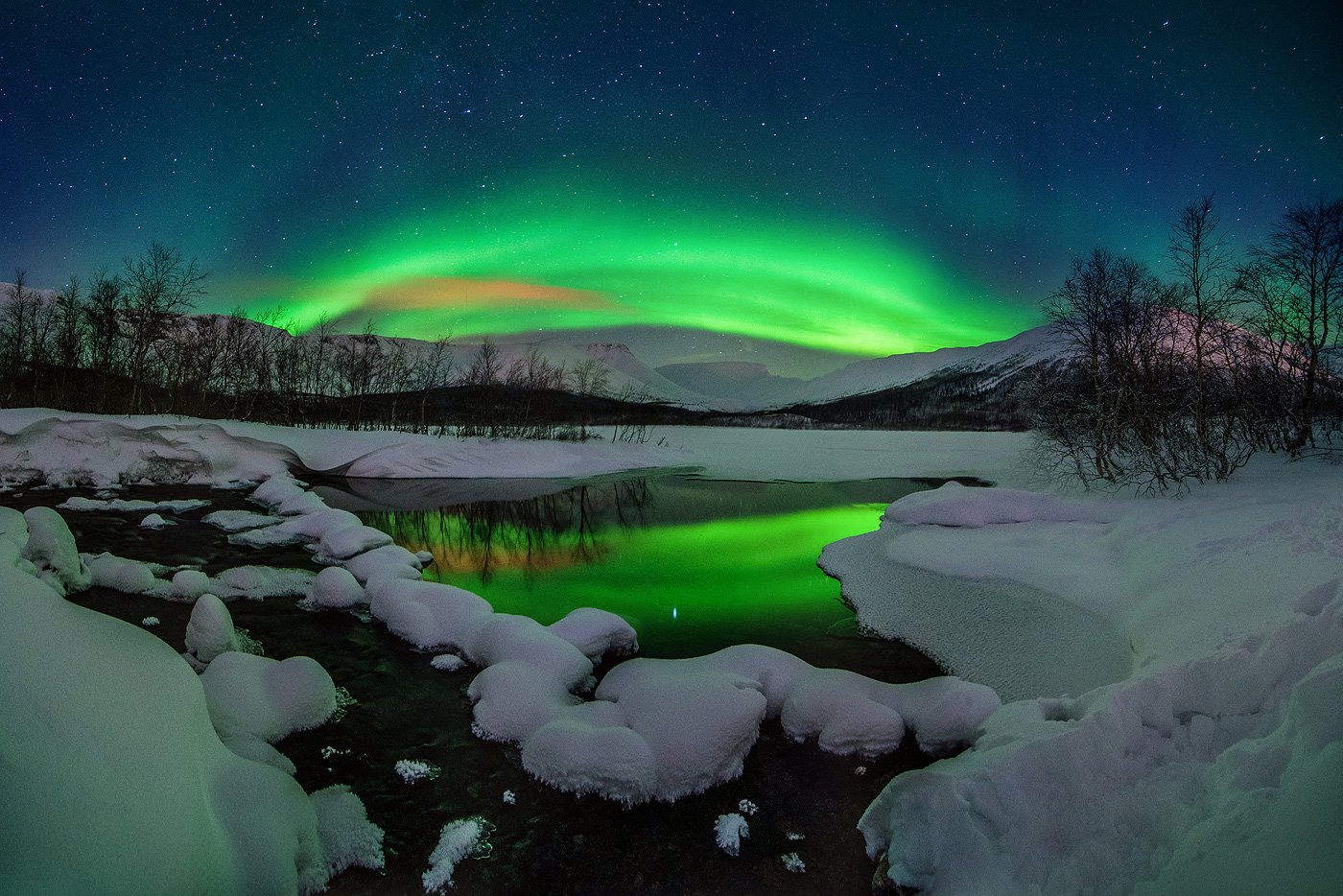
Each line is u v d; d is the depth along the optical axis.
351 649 8.11
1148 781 4.05
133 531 14.04
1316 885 2.57
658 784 5.21
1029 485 19.47
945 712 5.89
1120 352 16.44
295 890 3.80
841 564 12.16
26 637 3.62
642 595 10.78
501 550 14.12
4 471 19.05
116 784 3.11
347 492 21.94
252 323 34.06
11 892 2.53
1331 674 3.64
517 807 5.10
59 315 28.97
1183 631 6.97
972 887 3.71
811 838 4.77
